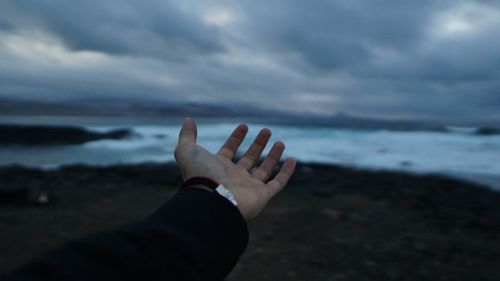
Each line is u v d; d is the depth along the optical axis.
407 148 18.95
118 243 0.56
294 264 3.85
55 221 5.13
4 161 12.94
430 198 7.41
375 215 5.96
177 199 0.75
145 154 15.78
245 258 3.98
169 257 0.59
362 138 25.30
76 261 0.51
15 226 4.74
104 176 9.14
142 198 6.97
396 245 4.48
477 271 3.81
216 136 25.80
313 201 6.95
